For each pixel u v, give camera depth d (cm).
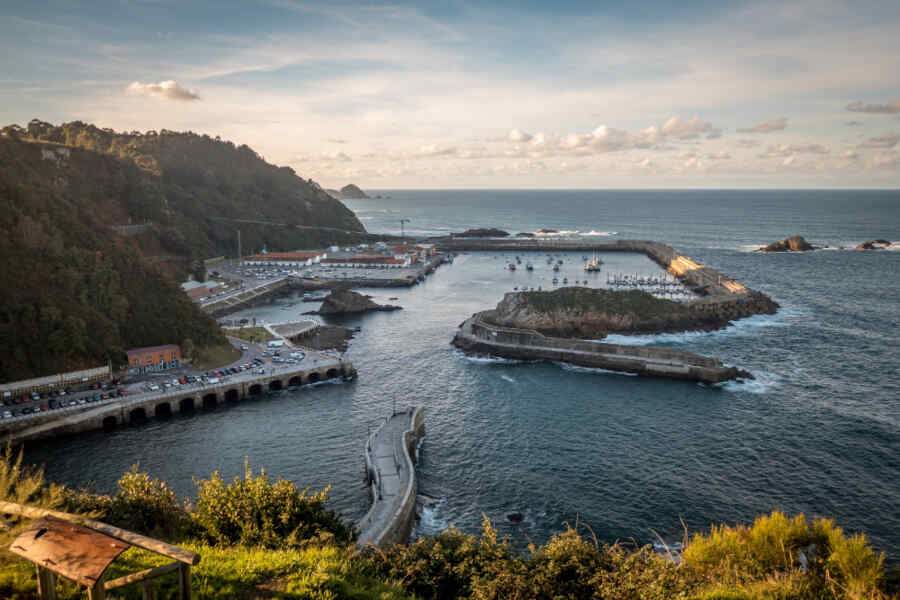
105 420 9012
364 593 2277
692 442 7912
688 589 2436
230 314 17600
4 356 9431
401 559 2998
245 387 10338
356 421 8988
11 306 9994
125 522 3219
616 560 2812
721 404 9356
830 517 6100
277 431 8656
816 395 9706
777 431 8256
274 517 3309
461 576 2894
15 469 2625
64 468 7475
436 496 6656
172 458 7769
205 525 3272
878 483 6794
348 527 4150
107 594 1948
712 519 6112
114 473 7338
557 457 7525
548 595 2667
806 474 7012
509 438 8144
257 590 2191
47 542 1491
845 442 7875
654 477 6969
